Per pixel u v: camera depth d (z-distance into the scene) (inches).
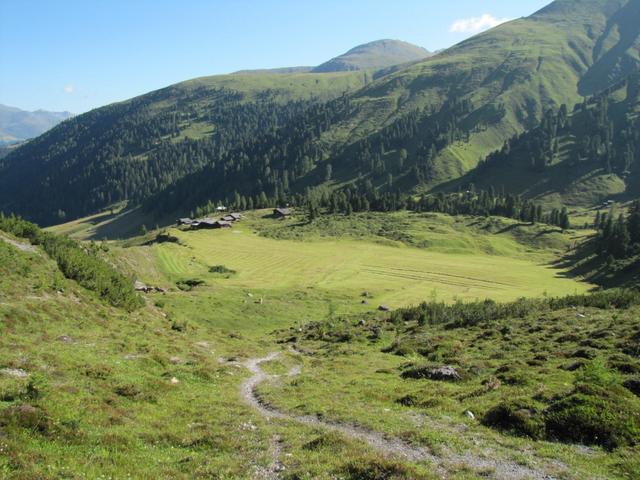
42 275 1834.4
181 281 4443.9
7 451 580.7
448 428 918.4
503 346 1863.9
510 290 4960.6
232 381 1412.4
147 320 2167.8
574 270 6195.9
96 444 697.0
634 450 768.9
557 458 747.4
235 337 2544.3
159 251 5408.5
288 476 657.0
